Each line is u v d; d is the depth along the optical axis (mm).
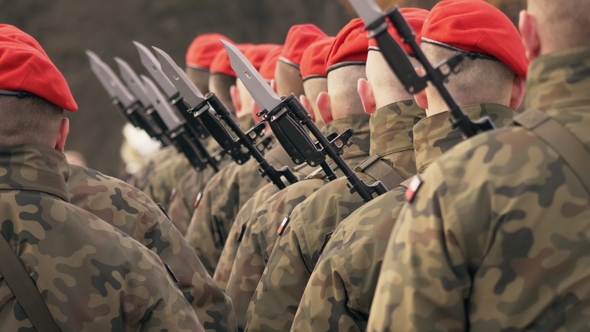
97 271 4043
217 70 10461
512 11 17375
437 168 3311
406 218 3371
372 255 4199
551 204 3139
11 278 3965
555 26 3324
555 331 3164
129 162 17516
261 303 5160
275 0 33062
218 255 8453
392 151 4992
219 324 5348
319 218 5055
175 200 10453
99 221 4219
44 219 4078
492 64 4320
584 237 3137
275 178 6410
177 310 4238
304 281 5109
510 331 3186
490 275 3186
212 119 6762
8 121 4176
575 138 3201
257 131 6363
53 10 33656
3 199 4078
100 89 33156
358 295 4203
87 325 3998
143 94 11102
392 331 3291
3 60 4219
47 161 4230
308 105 6926
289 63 7789
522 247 3148
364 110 5652
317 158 5000
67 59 33344
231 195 8312
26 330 3943
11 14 33438
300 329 4355
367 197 4809
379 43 3566
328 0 31328
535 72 3371
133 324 4113
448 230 3201
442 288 3201
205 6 33531
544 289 3150
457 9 4410
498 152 3225
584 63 3277
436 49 4398
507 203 3154
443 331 3225
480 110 4270
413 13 5516
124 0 33656
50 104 4305
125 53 33531
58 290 3990
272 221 5852
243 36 33438
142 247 4309
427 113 4379
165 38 33531
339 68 5836
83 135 32812
